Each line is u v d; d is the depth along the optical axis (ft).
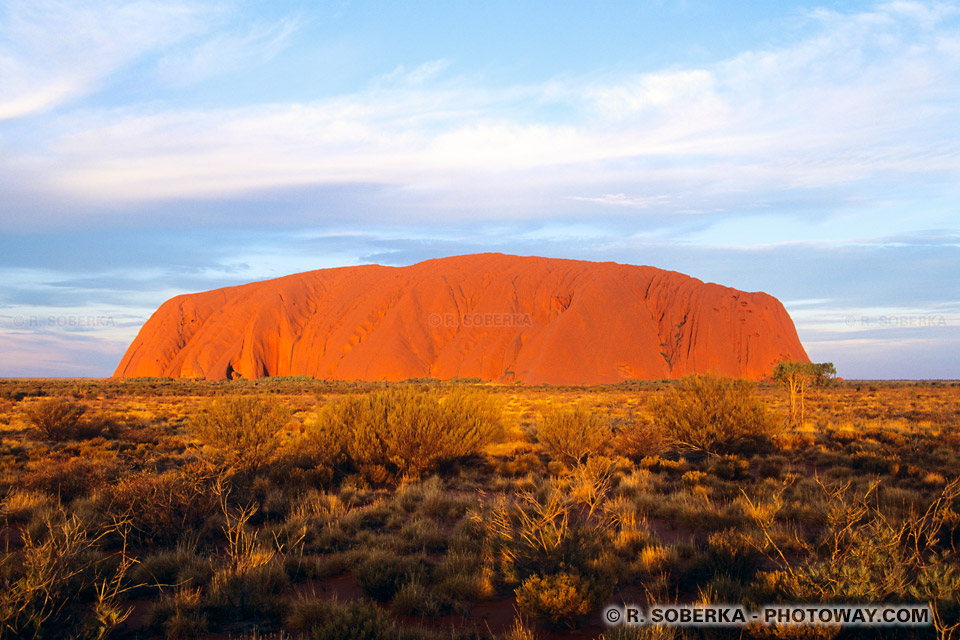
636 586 22.09
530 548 21.71
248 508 32.09
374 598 21.13
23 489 35.24
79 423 68.69
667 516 32.17
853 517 23.57
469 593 20.88
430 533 27.81
